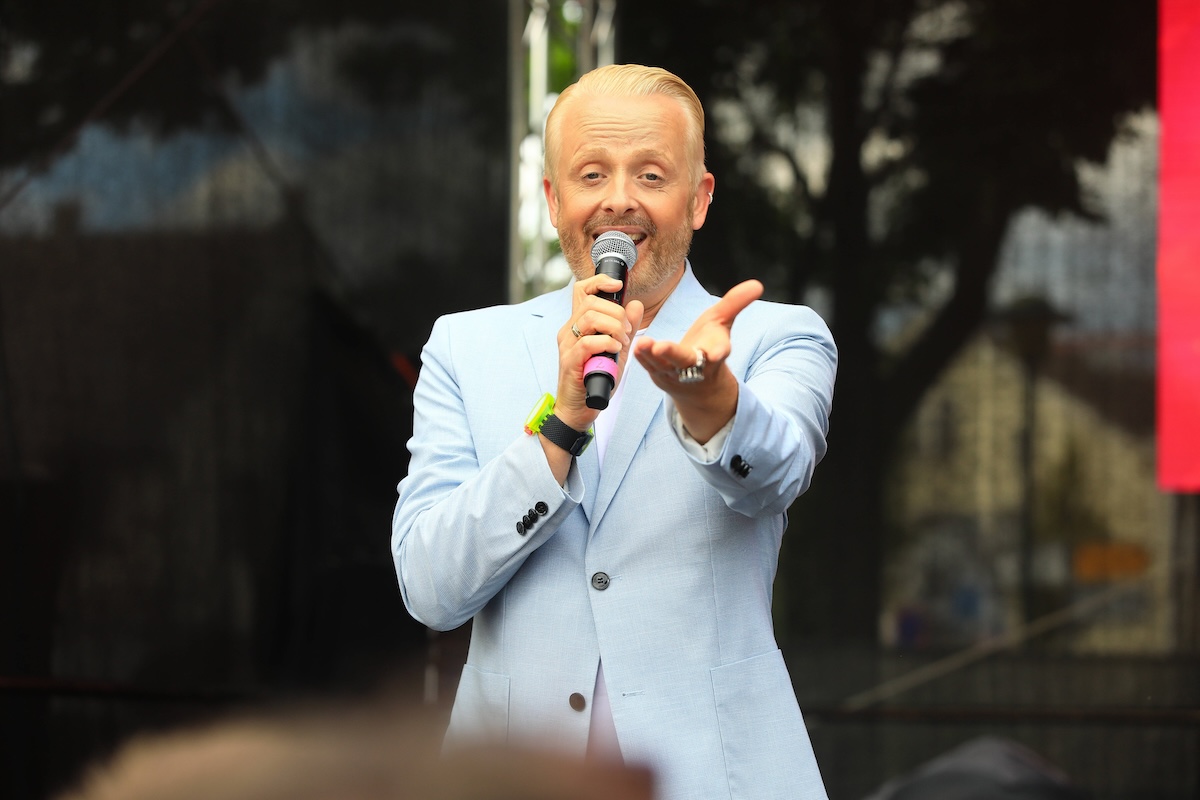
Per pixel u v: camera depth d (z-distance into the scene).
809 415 4.40
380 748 1.05
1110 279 11.53
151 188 11.46
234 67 11.55
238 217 11.52
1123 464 11.52
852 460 11.70
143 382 11.40
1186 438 11.45
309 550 11.38
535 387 4.72
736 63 11.75
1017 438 11.60
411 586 4.47
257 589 11.33
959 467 11.62
